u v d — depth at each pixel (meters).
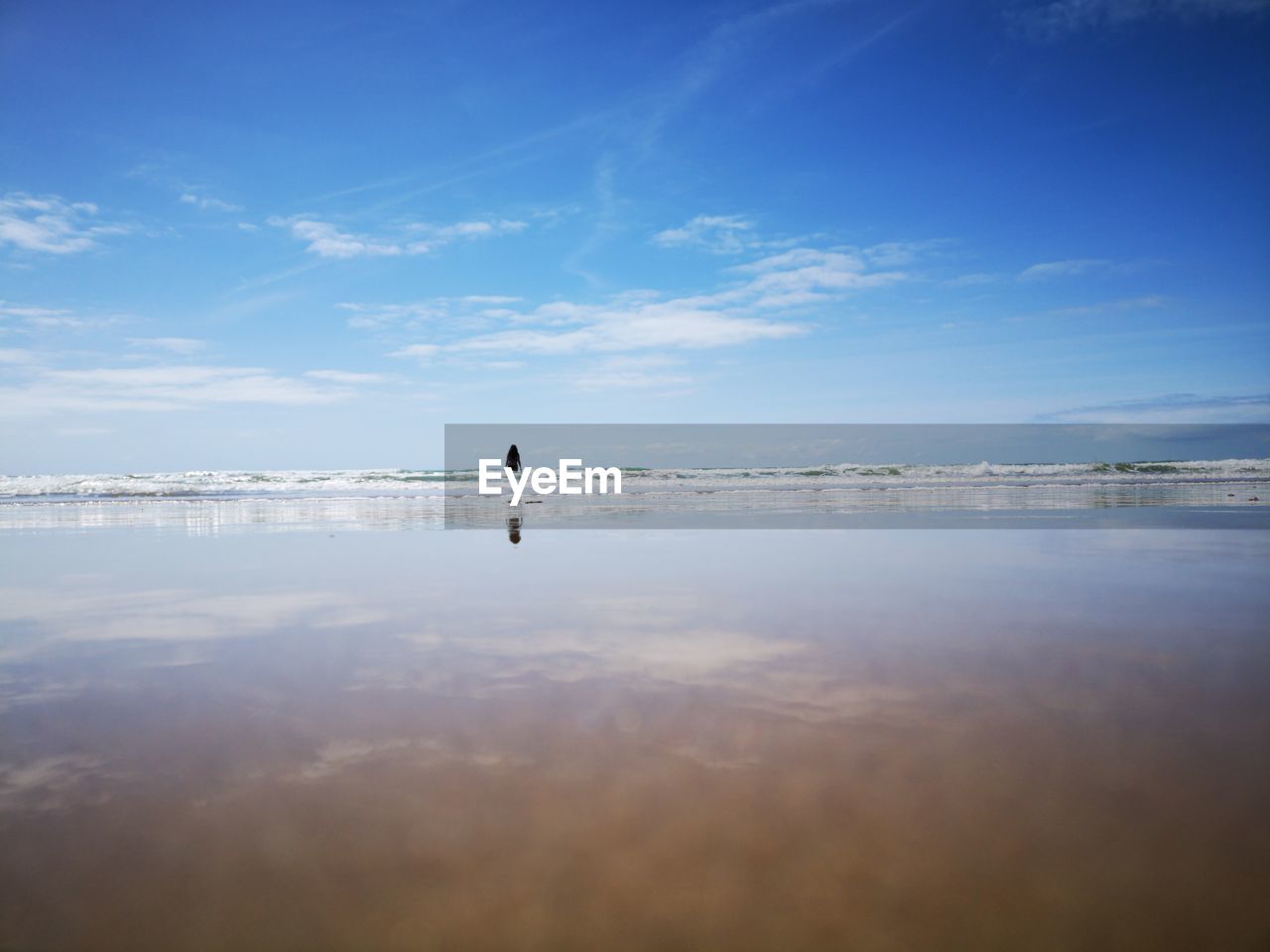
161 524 14.11
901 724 2.93
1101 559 7.54
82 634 4.63
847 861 1.95
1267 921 1.69
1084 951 1.61
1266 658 3.83
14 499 25.86
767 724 2.95
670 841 2.06
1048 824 2.12
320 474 36.12
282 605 5.52
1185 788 2.34
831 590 5.95
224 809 2.28
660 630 4.62
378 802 2.31
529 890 1.85
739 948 1.63
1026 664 3.76
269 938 1.68
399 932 1.70
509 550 8.92
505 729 2.93
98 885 1.89
